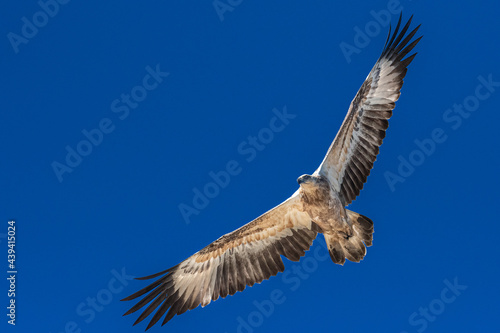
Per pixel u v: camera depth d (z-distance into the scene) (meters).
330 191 13.89
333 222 14.07
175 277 16.00
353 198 14.31
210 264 16.06
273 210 15.10
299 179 13.69
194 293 15.84
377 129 14.31
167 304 15.76
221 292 15.70
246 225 15.48
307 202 14.07
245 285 15.62
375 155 14.27
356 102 14.23
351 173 14.36
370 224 14.12
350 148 14.30
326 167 14.31
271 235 15.62
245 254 15.84
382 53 14.55
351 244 14.34
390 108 14.41
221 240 15.81
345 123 14.12
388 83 14.52
